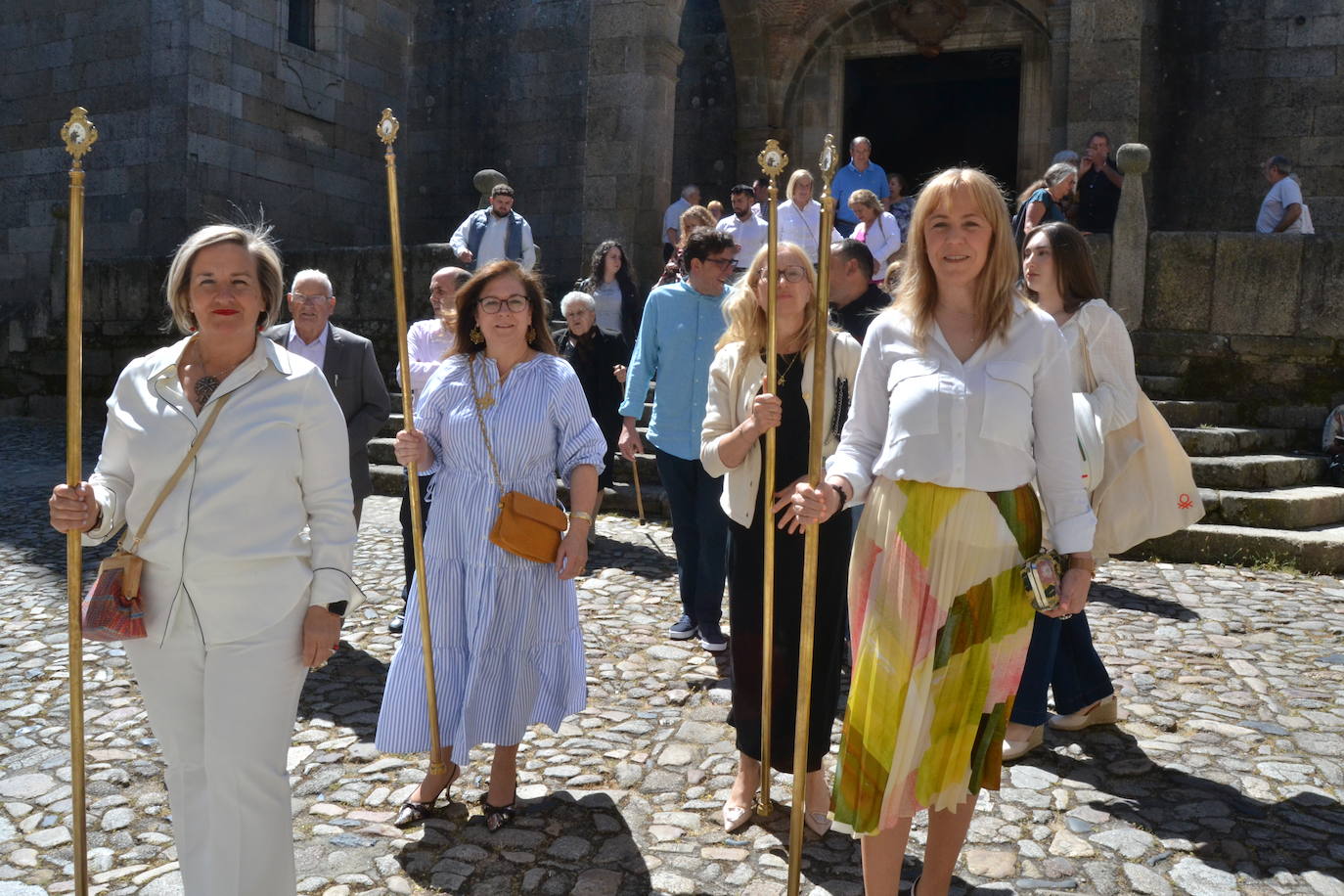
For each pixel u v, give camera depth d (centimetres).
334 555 252
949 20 1466
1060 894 296
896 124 2042
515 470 339
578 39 1622
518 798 355
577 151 1625
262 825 246
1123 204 932
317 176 1625
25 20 1559
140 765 384
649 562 674
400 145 1733
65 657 498
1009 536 253
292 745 397
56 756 392
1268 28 1321
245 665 242
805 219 907
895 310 268
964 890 298
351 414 509
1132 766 377
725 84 1595
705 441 346
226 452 242
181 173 1462
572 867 311
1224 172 1345
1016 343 255
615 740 404
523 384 343
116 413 251
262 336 255
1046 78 1431
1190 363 926
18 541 730
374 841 325
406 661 344
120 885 303
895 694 254
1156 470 368
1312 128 1307
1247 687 455
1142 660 488
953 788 253
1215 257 911
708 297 524
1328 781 366
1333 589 618
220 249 245
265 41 1545
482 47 1688
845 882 303
